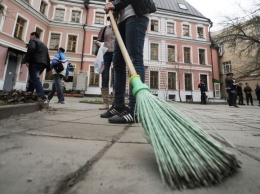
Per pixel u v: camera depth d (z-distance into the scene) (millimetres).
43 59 3344
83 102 6074
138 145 895
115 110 1976
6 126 1287
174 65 18344
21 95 2430
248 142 1070
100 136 1086
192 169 517
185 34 19469
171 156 564
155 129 703
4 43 11500
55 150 760
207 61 19500
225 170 549
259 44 12148
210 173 517
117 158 689
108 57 3197
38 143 860
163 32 18562
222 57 23125
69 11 17156
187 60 19172
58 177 507
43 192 427
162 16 18828
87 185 469
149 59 17812
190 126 720
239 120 2332
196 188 488
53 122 1570
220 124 1877
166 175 508
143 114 806
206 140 663
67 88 15562
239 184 512
